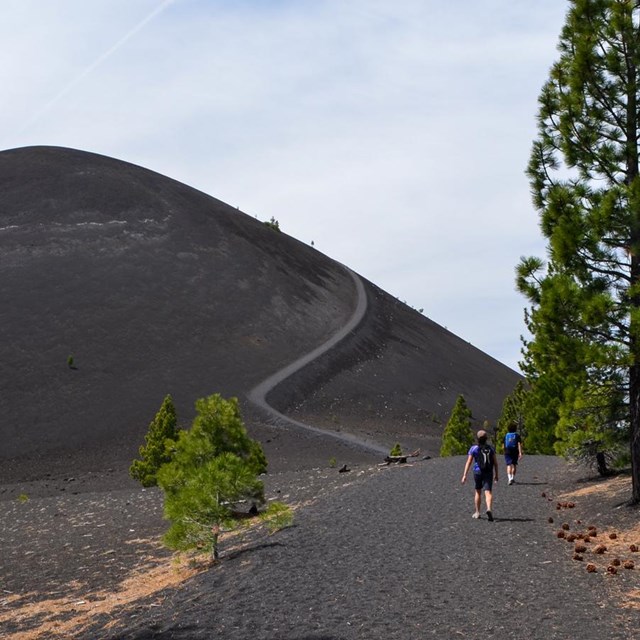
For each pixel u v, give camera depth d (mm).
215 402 19656
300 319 121500
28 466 59594
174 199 150625
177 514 15445
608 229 16375
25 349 86000
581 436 20047
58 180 142250
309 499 22328
